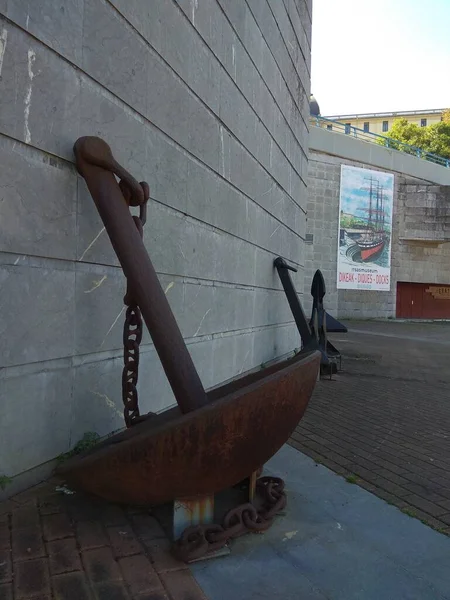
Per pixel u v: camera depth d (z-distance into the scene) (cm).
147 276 307
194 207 513
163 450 239
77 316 351
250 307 715
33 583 228
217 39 559
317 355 288
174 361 290
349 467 425
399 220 2770
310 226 2497
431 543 296
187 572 249
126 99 390
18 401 303
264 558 269
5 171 285
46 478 329
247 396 245
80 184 346
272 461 432
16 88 289
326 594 241
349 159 2577
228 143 603
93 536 272
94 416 372
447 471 424
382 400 726
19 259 298
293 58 930
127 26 388
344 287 2589
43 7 306
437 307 2972
